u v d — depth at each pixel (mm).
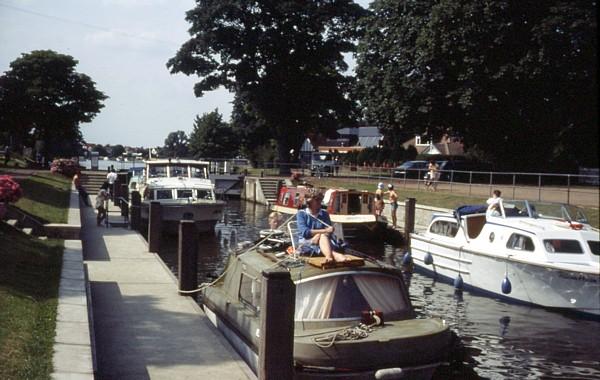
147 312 12812
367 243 32938
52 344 8305
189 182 35312
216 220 34219
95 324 11836
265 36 63875
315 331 9797
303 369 9070
